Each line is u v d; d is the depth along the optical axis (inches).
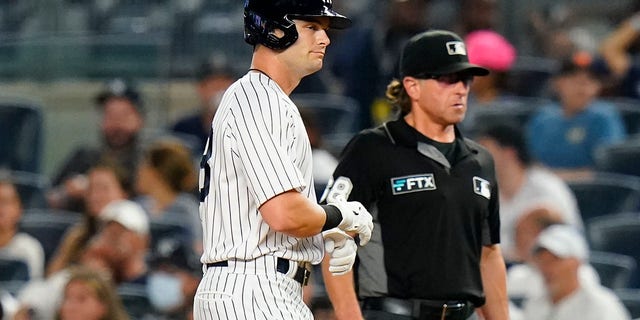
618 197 1604.3
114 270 1385.3
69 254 1457.9
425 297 818.8
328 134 1827.0
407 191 820.0
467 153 839.1
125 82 1895.9
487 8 1883.6
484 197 832.9
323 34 711.1
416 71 830.5
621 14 2047.2
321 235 727.7
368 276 829.2
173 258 1379.2
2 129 1872.5
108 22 2087.8
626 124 1772.9
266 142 686.5
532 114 1729.8
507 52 1792.6
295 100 1887.3
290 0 700.0
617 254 1529.3
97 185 1480.1
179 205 1519.4
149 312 1360.7
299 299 711.7
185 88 1968.5
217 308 693.9
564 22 2041.1
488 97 1772.9
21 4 2091.5
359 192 824.3
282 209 680.4
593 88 1690.5
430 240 819.4
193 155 1723.7
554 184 1461.6
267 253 698.8
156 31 2050.9
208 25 2028.8
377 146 828.0
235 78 1759.4
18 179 1748.3
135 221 1396.4
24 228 1588.3
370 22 2025.1
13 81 2018.9
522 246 1370.6
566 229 1251.2
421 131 836.0
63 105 1961.1
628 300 1385.3
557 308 1230.3
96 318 1214.3
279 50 705.0
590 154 1684.3
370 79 1859.0
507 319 858.1
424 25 1850.4
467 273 825.5
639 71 1834.4
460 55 831.1
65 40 2011.6
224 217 700.0
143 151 1688.0
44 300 1371.8
